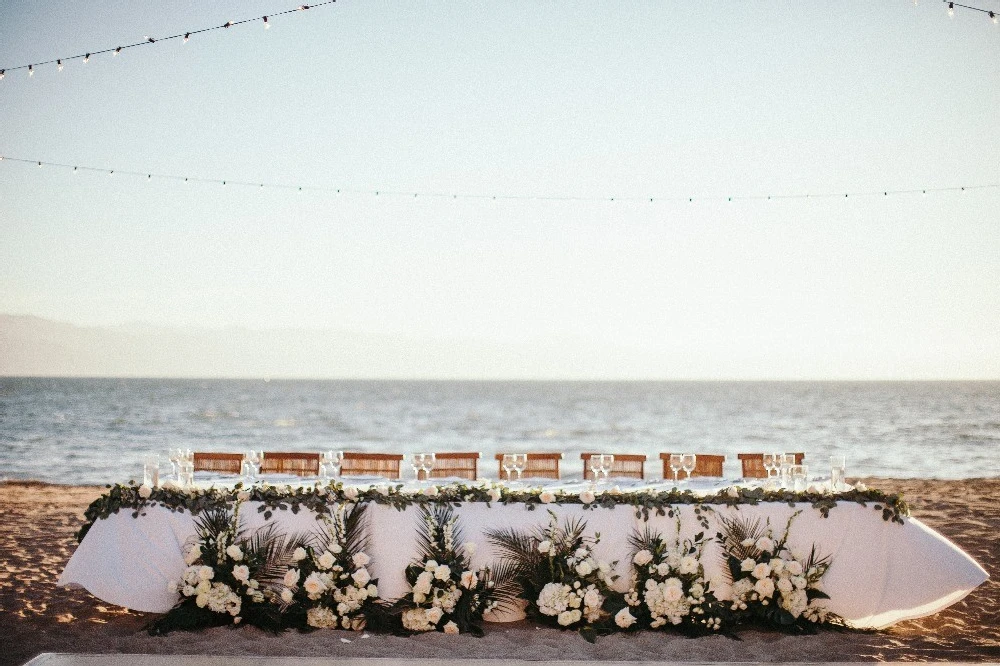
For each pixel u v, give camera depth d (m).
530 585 5.20
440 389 115.50
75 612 5.54
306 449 26.36
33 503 11.34
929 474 18.45
